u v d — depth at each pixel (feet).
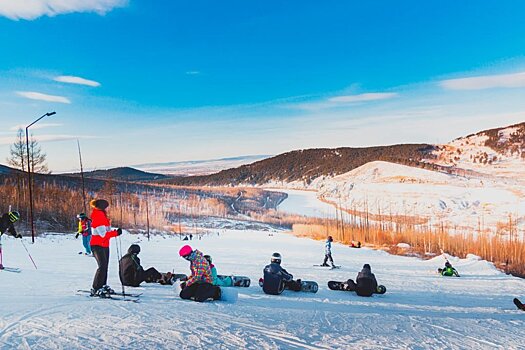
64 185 183.93
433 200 277.44
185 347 18.06
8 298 25.93
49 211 101.60
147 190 267.18
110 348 17.28
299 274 53.57
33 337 18.24
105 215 28.19
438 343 22.59
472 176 401.29
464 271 68.95
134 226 120.88
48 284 31.91
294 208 340.80
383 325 25.89
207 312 24.97
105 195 158.81
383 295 40.50
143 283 34.86
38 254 53.11
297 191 536.42
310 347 19.81
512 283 58.49
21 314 21.99
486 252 93.76
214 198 298.15
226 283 37.19
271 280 34.73
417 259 85.10
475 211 226.17
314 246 101.45
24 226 88.33
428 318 29.73
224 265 56.65
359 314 28.96
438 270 64.59
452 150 654.12
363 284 38.42
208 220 195.72
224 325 22.08
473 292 48.01
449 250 99.45
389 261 78.95
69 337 18.40
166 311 24.35
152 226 129.90
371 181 409.49
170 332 20.02
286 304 30.66
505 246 93.09
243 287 37.58
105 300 26.53
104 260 27.91
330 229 136.56
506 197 254.27
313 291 38.01
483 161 565.12
